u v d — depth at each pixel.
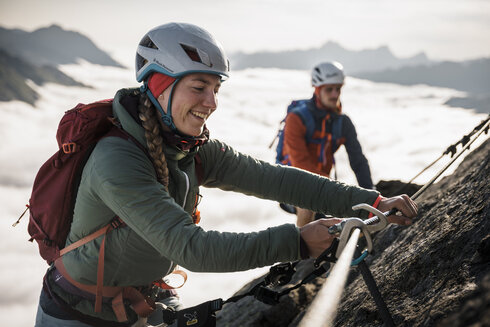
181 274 2.30
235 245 1.49
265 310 3.48
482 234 1.61
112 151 1.62
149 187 1.57
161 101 1.71
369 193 1.92
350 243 1.23
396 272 1.94
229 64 1.78
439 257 1.73
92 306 1.87
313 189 2.00
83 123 1.70
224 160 2.03
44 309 1.93
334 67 4.81
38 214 1.84
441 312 1.37
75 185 1.76
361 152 4.97
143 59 1.78
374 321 1.74
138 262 1.80
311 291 3.59
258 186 2.05
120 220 1.73
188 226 1.54
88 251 1.79
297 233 1.52
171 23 1.74
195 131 1.75
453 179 3.31
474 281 1.41
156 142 1.64
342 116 4.89
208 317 1.87
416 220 2.73
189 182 1.87
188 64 1.64
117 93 1.74
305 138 4.88
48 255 1.92
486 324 0.90
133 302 1.93
